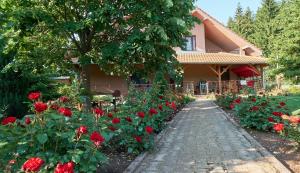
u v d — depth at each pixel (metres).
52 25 10.69
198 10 28.50
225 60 25.70
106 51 10.83
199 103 19.66
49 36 11.97
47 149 4.03
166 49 11.07
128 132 6.41
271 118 8.15
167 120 11.33
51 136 4.00
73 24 10.51
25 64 11.03
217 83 27.05
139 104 7.91
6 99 10.22
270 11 60.53
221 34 28.91
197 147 7.04
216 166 5.52
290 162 5.58
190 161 5.89
